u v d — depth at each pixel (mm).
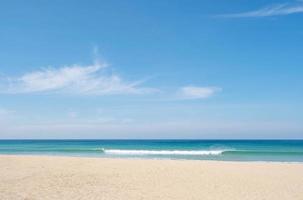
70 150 50938
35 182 15141
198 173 18234
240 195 12734
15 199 11602
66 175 17297
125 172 18484
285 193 13133
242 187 14328
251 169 20000
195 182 15500
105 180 15898
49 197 11977
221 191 13469
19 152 48031
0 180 15602
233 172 18688
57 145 79688
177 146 69625
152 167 20625
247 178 16672
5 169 19500
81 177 16734
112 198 11969
